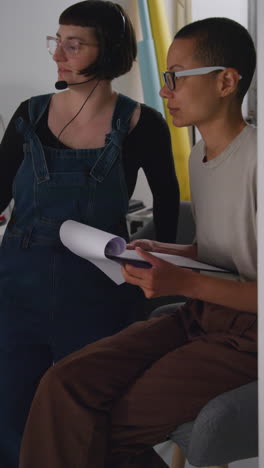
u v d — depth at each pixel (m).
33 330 1.44
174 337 1.30
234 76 1.18
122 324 1.49
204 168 1.27
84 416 1.11
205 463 1.08
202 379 1.13
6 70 2.52
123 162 1.45
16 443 1.37
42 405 1.15
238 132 1.22
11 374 1.41
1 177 1.50
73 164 1.38
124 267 1.15
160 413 1.13
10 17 2.47
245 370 1.12
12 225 1.45
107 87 1.45
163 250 1.40
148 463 1.18
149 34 2.89
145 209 2.78
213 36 1.17
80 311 1.43
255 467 1.74
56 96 1.46
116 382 1.18
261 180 0.76
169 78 1.21
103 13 1.36
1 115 2.55
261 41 0.72
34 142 1.40
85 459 1.12
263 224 0.77
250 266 1.21
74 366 1.16
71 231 1.27
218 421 1.04
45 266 1.40
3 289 1.44
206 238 1.30
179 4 3.16
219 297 1.14
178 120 1.25
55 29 2.63
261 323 0.80
